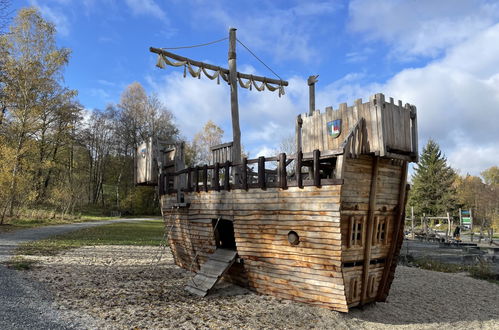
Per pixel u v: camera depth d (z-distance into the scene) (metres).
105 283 10.09
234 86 12.51
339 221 7.47
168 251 17.94
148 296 8.95
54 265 12.30
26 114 27.73
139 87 54.16
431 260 18.62
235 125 12.30
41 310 7.26
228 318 7.49
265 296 9.21
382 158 8.62
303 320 7.56
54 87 31.20
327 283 7.90
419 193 50.03
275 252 8.83
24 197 30.78
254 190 9.23
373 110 7.96
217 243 10.93
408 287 12.77
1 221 26.08
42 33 28.39
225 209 10.13
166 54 11.68
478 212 53.94
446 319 9.07
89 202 56.94
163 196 13.94
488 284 13.89
